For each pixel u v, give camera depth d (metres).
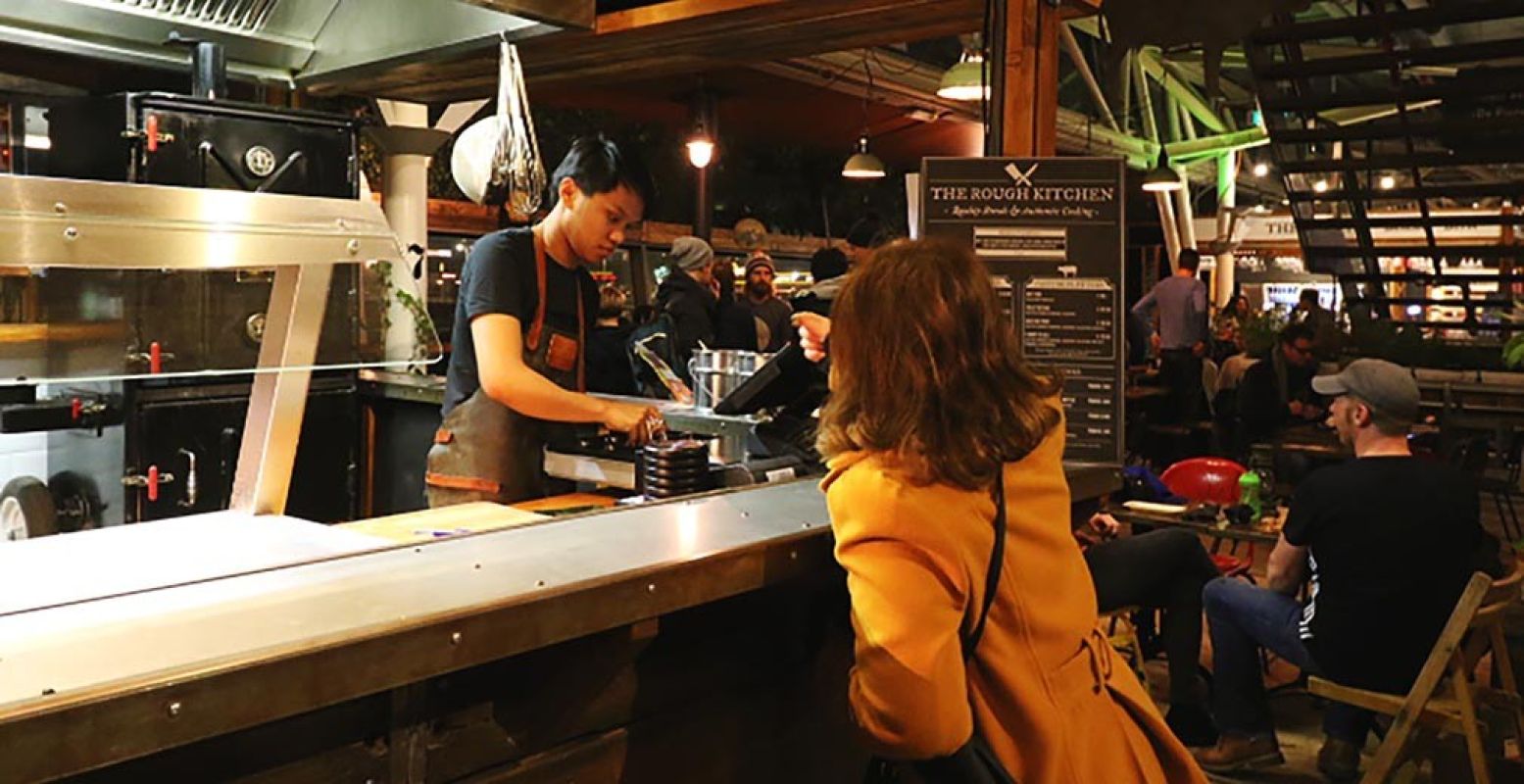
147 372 1.82
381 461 4.17
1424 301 9.17
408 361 1.95
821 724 2.14
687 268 6.45
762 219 10.66
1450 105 8.12
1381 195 8.12
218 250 1.72
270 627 1.22
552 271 2.68
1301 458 5.80
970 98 7.67
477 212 6.83
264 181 3.57
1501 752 3.33
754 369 2.99
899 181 12.23
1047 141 3.16
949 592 1.47
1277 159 8.35
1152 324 10.59
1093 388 2.83
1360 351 8.88
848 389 1.58
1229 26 3.01
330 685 1.19
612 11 3.74
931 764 1.53
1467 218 8.27
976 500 1.52
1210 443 9.04
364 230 1.93
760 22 3.48
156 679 1.06
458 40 3.21
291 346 1.98
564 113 8.50
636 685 1.75
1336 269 9.47
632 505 2.05
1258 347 9.20
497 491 2.61
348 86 3.98
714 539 1.71
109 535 1.92
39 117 3.64
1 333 1.67
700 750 1.89
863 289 1.58
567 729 1.66
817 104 9.39
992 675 1.54
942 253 1.59
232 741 1.29
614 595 1.48
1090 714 1.62
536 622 1.39
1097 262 2.83
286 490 2.16
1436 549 3.29
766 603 1.98
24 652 1.12
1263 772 3.76
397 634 1.25
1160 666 4.64
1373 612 3.33
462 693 1.51
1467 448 6.55
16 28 3.03
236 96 4.31
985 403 1.51
